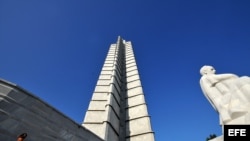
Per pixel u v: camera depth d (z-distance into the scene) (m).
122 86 35.41
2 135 7.53
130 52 55.56
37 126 8.84
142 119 25.03
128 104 29.33
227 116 4.34
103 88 29.98
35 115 8.93
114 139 20.50
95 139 12.50
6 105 8.03
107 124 20.02
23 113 8.48
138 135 22.81
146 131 22.75
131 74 39.12
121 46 60.75
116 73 35.25
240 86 4.54
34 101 9.09
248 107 4.14
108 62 44.16
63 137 10.00
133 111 27.38
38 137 8.70
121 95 32.19
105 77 34.34
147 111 26.12
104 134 18.27
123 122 25.80
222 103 4.70
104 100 26.39
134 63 44.66
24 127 8.32
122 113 27.53
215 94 5.05
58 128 9.88
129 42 65.50
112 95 26.19
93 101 25.95
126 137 23.16
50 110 9.76
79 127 11.41
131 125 24.83
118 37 65.31
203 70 5.71
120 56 49.69
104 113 23.09
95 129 19.92
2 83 8.38
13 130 7.91
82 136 11.39
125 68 44.19
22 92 8.73
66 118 10.59
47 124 9.35
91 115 22.91
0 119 7.66
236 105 4.35
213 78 5.29
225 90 4.89
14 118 8.10
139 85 33.16
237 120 4.16
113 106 24.78
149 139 21.69
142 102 28.22
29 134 8.40
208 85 5.34
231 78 5.00
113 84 29.27
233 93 4.60
